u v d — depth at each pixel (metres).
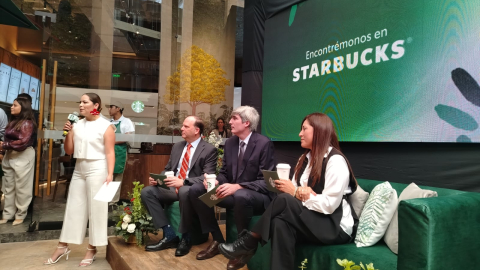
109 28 4.41
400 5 2.71
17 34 6.34
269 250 2.19
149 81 4.61
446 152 2.41
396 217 1.90
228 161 2.82
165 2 4.75
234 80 5.16
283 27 4.00
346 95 3.16
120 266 2.63
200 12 4.98
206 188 2.64
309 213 1.86
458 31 2.31
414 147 2.63
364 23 3.02
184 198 2.70
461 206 1.57
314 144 2.05
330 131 2.06
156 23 4.70
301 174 2.17
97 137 2.88
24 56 7.00
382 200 1.95
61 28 4.14
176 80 4.78
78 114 4.11
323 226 1.88
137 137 4.47
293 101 3.81
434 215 1.46
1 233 3.66
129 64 4.51
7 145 3.95
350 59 3.13
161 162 4.59
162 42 4.72
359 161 3.11
